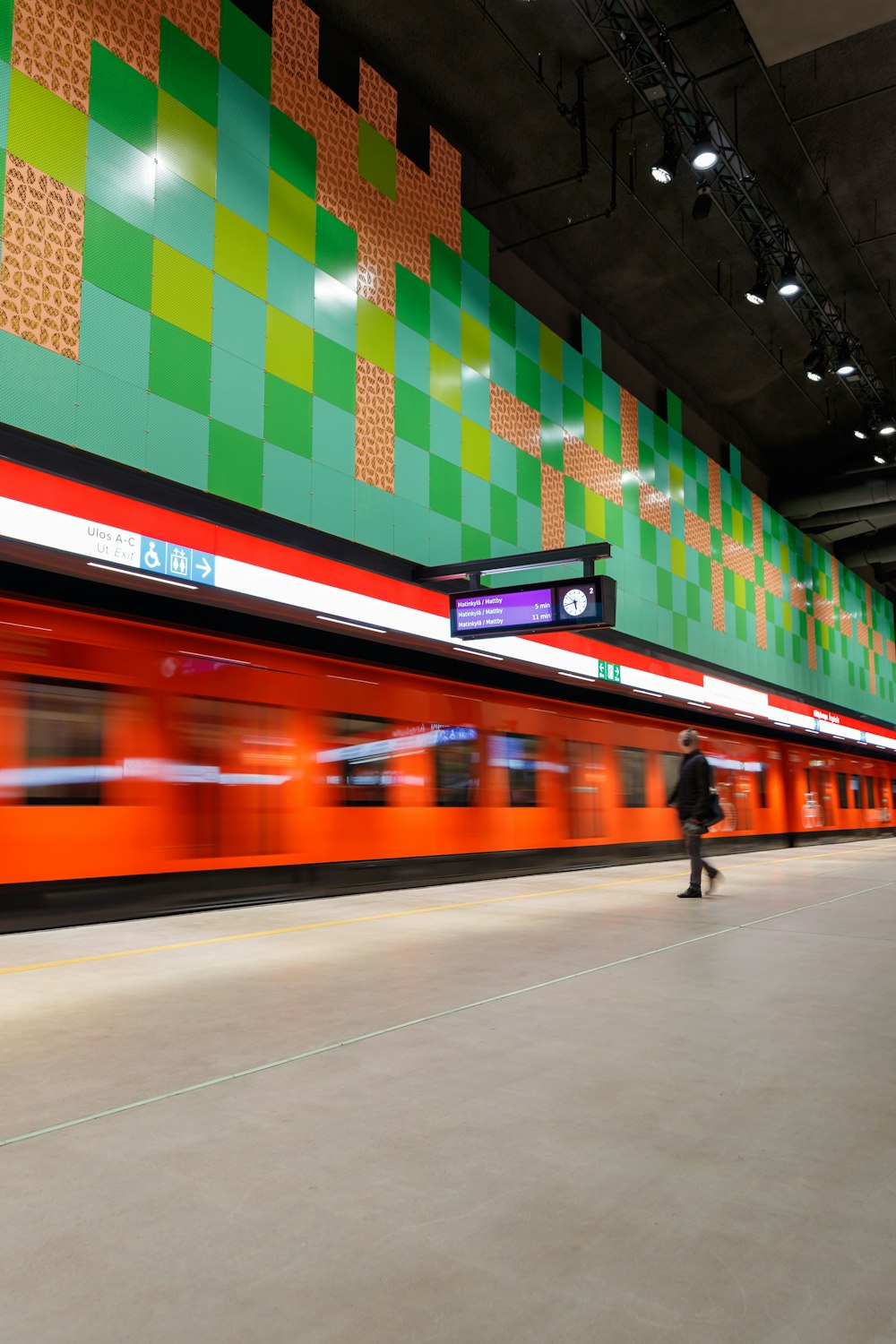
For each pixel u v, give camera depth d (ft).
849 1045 12.98
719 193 59.21
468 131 54.54
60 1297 6.40
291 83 42.09
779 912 28.76
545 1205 7.87
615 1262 6.91
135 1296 6.43
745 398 86.89
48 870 25.84
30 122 31.07
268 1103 10.48
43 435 30.58
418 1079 11.38
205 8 38.14
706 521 82.02
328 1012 14.97
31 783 25.81
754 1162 8.83
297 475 40.55
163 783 29.48
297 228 41.68
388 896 35.27
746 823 76.74
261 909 30.35
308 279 42.06
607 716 57.47
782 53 44.62
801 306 68.95
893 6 41.24
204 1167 8.66
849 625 119.44
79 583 29.99
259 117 40.29
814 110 54.03
